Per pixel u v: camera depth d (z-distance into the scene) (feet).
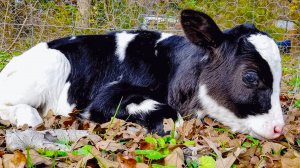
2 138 3.92
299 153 3.92
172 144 3.69
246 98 4.22
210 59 4.44
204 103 4.44
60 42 5.02
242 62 4.26
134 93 4.62
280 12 9.20
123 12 9.14
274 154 3.77
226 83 4.32
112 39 4.98
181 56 4.67
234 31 4.44
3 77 4.91
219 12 9.19
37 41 8.86
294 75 7.59
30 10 9.21
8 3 9.05
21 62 4.87
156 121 4.36
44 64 4.77
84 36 5.05
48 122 4.46
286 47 8.51
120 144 3.67
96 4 9.49
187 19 4.35
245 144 4.02
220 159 3.41
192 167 3.43
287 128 4.48
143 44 4.87
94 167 3.35
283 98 6.18
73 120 4.53
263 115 4.17
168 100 4.68
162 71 4.73
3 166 3.20
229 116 4.34
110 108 4.55
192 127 4.21
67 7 10.10
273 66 4.22
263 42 4.29
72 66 4.88
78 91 4.83
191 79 4.52
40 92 4.74
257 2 9.12
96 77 4.84
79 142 3.67
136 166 3.25
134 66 4.77
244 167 3.48
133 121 4.44
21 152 3.29
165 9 9.14
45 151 3.48
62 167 3.30
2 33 9.16
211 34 4.38
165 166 3.28
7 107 4.71
